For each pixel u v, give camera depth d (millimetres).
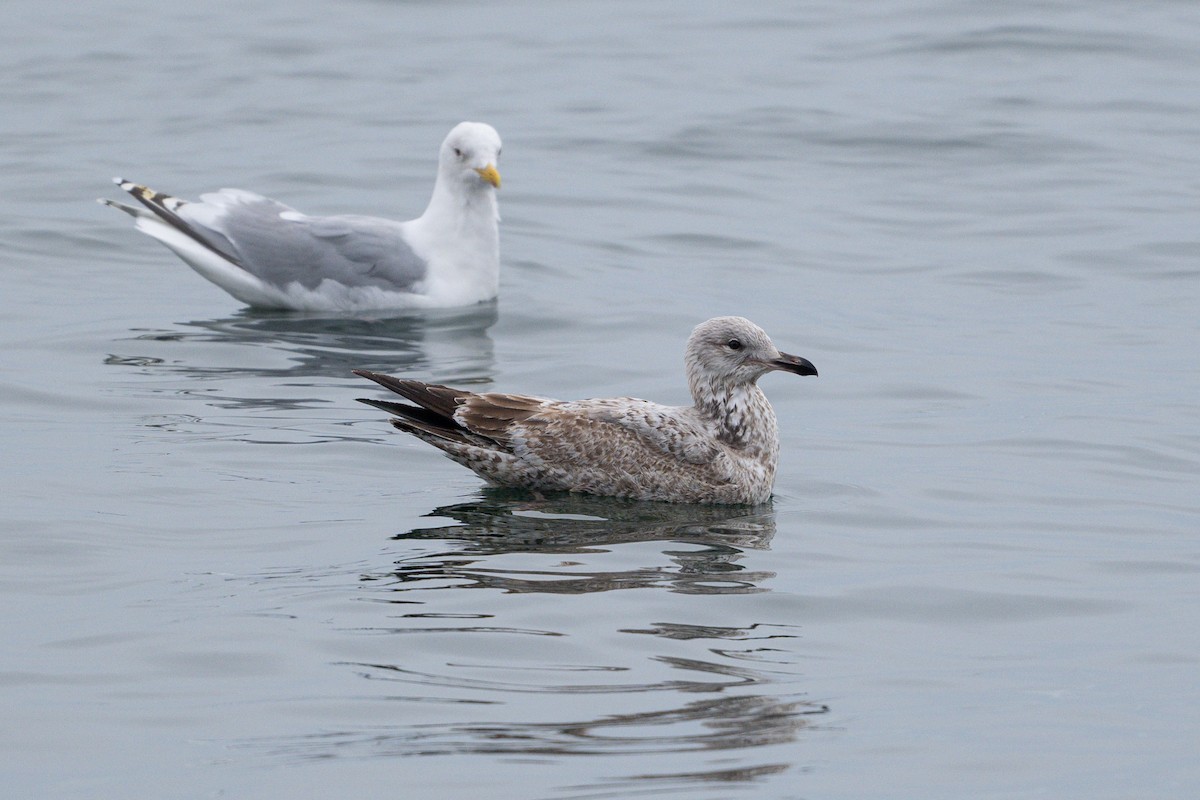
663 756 8391
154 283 20578
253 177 25188
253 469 13406
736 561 11594
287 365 16844
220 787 8016
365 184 24969
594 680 9344
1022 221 23328
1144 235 22500
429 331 18438
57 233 22344
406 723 8734
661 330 18484
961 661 9891
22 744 8469
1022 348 18000
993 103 29000
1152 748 8672
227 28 35344
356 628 10016
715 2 37375
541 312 19234
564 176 25641
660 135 27641
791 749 8547
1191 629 10422
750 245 22406
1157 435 14977
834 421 15539
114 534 11719
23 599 10469
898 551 11930
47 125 28125
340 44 34062
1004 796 8102
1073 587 11188
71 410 14961
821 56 32469
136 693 9086
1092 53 31844
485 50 33625
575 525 12367
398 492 13070
